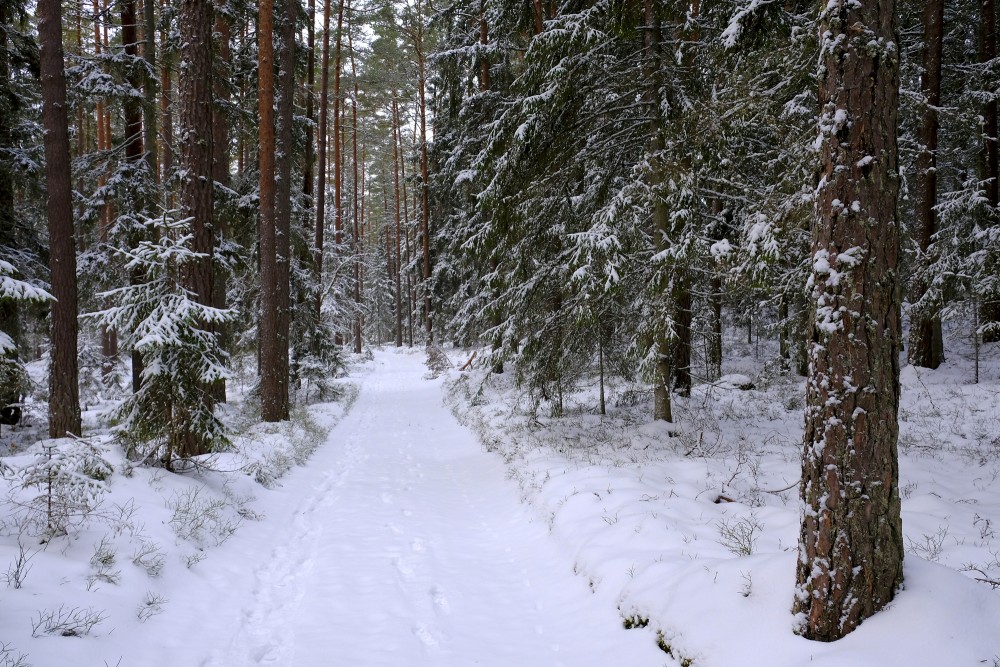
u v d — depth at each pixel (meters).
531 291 10.60
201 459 8.09
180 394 6.84
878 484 3.13
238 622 4.53
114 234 11.75
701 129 7.57
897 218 3.27
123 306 6.71
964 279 12.57
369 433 14.45
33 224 14.91
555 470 8.19
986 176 14.37
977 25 15.98
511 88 10.83
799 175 6.38
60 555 4.41
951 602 2.99
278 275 13.10
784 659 3.13
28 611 3.60
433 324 27.11
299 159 18.23
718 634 3.57
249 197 14.99
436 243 25.02
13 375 7.76
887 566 3.13
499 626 4.66
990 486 6.87
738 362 20.64
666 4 9.04
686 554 4.89
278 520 7.20
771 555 4.05
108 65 11.48
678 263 8.28
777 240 6.63
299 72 17.70
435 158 23.39
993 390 11.50
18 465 5.60
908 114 7.43
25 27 13.49
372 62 29.39
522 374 11.62
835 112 3.31
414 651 4.18
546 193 10.12
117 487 5.95
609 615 4.50
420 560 5.99
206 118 9.07
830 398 3.21
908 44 14.08
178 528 5.59
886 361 3.18
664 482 7.27
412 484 9.45
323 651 4.13
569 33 8.68
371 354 37.47
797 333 14.35
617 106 9.86
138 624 4.02
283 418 12.98
